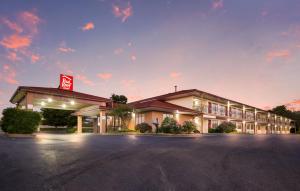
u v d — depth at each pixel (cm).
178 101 3375
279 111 9238
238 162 614
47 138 1473
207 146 1014
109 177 441
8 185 381
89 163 568
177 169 520
